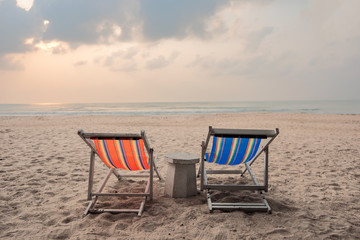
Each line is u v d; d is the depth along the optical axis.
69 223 2.60
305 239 2.32
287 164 5.13
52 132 10.02
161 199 3.26
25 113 27.00
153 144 7.54
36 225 2.56
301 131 10.69
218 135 2.81
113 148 2.90
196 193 3.42
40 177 4.17
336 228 2.52
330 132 10.34
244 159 3.21
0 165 4.85
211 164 5.29
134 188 3.73
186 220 2.67
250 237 2.34
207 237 2.34
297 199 3.29
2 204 3.07
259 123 14.26
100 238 2.32
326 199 3.29
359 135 9.44
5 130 10.41
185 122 14.90
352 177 4.29
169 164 3.40
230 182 4.03
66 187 3.74
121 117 18.66
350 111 29.30
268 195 3.42
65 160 5.38
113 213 2.84
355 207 3.05
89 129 11.38
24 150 6.34
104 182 3.27
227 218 2.70
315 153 6.17
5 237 2.33
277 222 2.63
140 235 2.38
